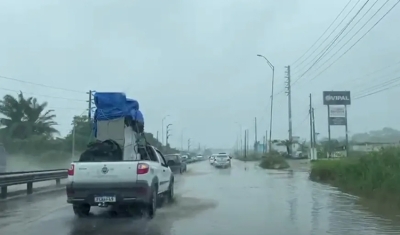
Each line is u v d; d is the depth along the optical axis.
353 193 19.89
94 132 14.73
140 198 12.32
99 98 14.43
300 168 48.88
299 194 19.70
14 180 19.06
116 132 14.38
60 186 24.50
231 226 11.39
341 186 23.00
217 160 56.19
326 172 27.48
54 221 12.31
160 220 12.41
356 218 12.70
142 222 12.07
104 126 14.42
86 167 12.45
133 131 14.83
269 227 11.23
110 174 12.40
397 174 16.97
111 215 13.32
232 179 30.88
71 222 12.12
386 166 19.12
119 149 13.98
